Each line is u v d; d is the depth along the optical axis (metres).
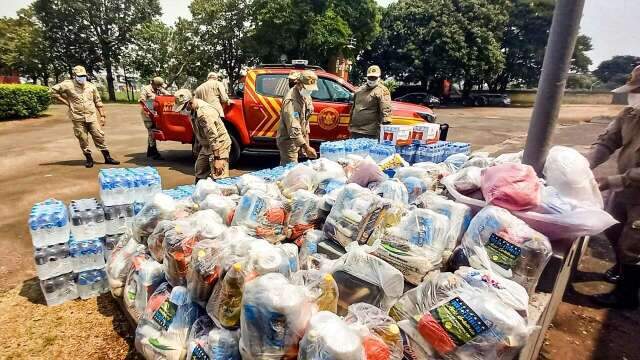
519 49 32.81
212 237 2.02
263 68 6.15
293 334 1.36
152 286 2.16
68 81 6.18
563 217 1.85
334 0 24.80
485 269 1.67
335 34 23.86
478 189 2.23
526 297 1.49
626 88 2.62
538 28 31.53
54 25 36.12
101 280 2.71
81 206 2.90
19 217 4.19
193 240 2.01
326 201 2.46
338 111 5.95
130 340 2.24
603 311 2.65
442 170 2.92
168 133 6.32
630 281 2.62
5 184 5.47
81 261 2.62
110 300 2.65
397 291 1.65
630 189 2.56
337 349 1.17
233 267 1.62
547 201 1.95
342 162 3.50
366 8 25.75
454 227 1.93
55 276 2.56
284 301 1.35
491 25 28.55
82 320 2.43
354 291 1.65
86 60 38.59
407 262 1.74
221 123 4.23
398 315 1.60
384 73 33.91
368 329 1.37
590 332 2.42
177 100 3.96
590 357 2.20
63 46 37.41
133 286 2.27
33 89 14.73
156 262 2.25
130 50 37.06
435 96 29.23
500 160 2.79
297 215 2.41
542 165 2.38
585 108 22.64
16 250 3.38
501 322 1.32
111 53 38.50
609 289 2.93
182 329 1.81
